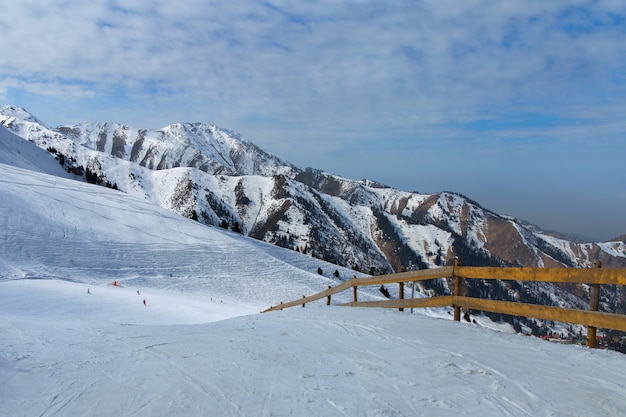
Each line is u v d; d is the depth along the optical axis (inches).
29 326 306.3
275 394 179.5
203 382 191.8
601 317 259.8
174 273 2930.6
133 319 1341.0
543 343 280.5
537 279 305.1
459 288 388.2
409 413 162.9
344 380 199.9
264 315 474.6
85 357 228.2
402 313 418.9
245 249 3873.0
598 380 204.8
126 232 3511.3
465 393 184.7
